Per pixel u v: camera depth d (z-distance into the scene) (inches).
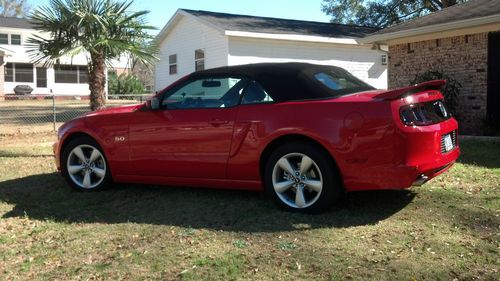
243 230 185.2
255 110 203.5
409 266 147.0
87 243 180.2
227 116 208.8
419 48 501.4
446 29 442.9
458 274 141.1
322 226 184.5
